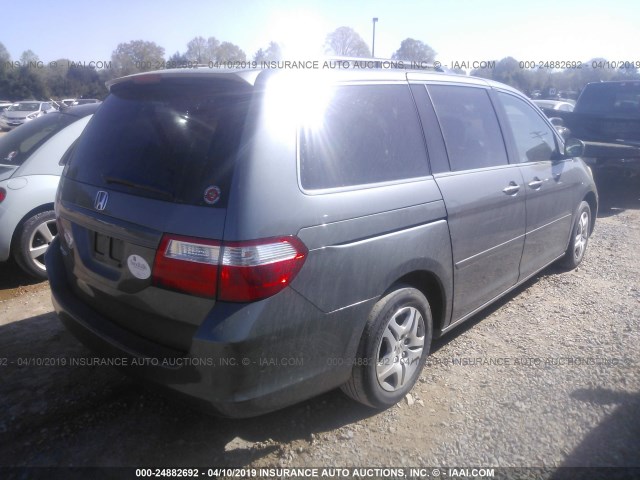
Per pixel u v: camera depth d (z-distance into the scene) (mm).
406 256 3014
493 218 3789
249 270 2338
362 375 2945
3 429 3021
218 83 2713
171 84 2910
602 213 8328
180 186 2529
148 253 2535
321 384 2754
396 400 3219
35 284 5242
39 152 5164
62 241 3289
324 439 2979
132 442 2938
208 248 2352
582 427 3055
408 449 2898
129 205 2666
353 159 2865
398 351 3172
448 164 3469
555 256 5086
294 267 2467
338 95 2904
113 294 2777
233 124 2533
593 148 8805
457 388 3443
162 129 2777
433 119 3463
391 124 3160
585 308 4645
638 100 10070
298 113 2656
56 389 3402
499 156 4027
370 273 2820
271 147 2492
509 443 2938
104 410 3209
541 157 4656
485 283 3885
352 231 2713
